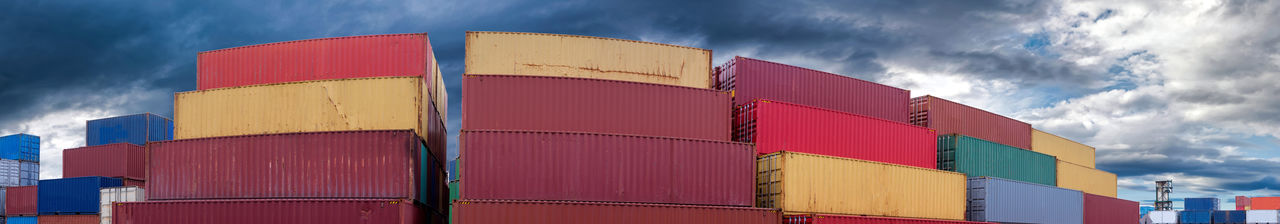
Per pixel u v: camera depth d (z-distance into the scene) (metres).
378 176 28.27
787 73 37.69
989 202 39.34
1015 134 53.47
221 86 35.16
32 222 52.06
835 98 39.56
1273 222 68.69
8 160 68.38
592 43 33.25
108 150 51.88
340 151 28.77
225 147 29.98
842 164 32.91
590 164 28.41
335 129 30.97
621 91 30.58
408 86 30.69
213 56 35.59
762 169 32.50
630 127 30.42
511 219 26.64
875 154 37.00
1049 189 44.69
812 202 31.38
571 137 28.39
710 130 31.92
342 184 28.47
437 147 38.31
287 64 34.25
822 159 32.09
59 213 49.44
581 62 32.94
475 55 32.03
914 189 35.88
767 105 33.31
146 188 30.84
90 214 47.78
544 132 28.17
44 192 50.16
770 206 31.44
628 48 33.69
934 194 36.97
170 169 30.67
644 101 30.81
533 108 29.56
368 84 31.05
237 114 32.28
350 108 31.03
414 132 28.81
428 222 33.44
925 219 33.56
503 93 29.45
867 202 33.59
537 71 32.41
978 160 43.31
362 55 33.50
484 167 27.45
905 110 43.91
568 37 33.00
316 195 28.56
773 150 33.25
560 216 27.11
